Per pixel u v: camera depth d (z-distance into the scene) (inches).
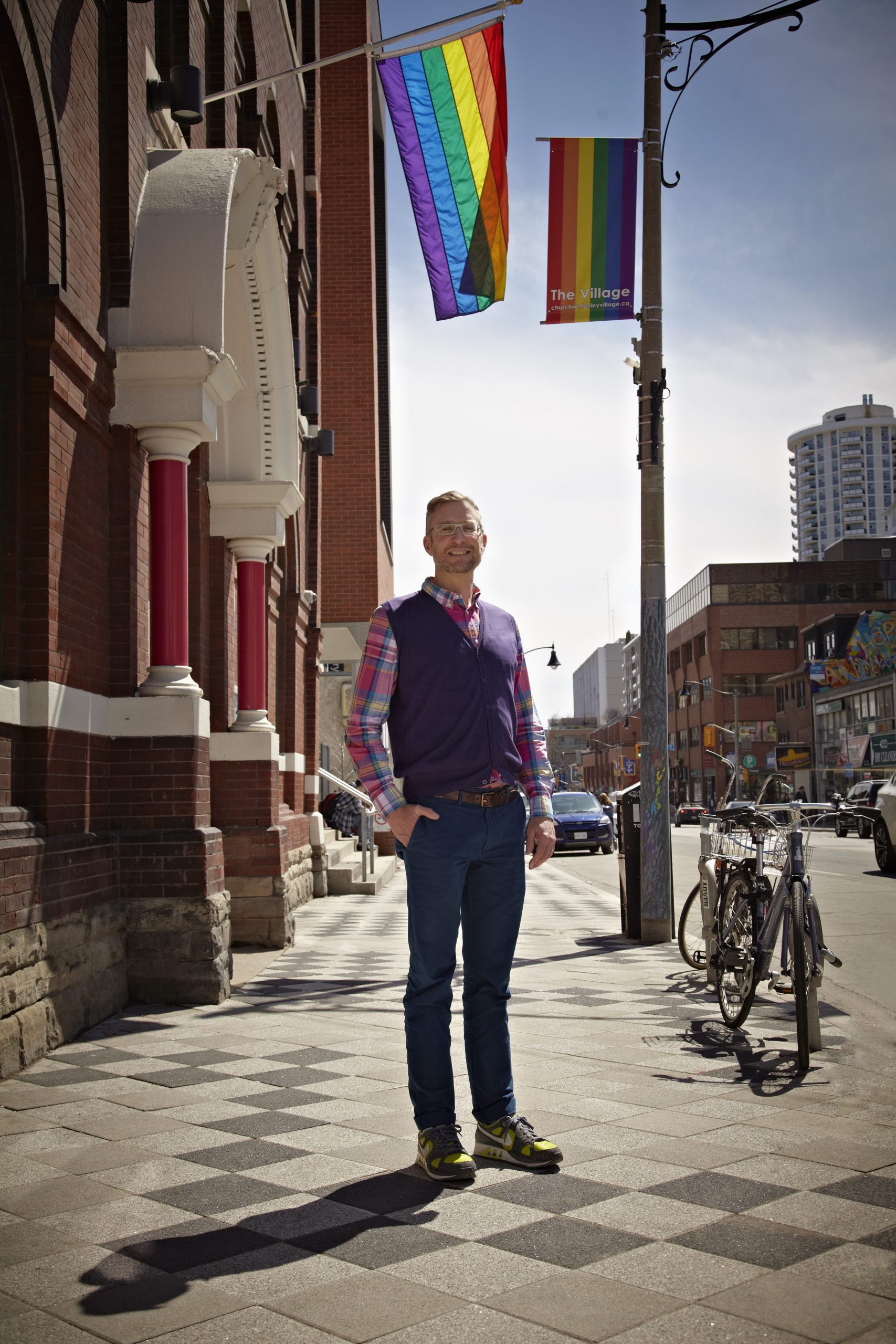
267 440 414.6
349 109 959.0
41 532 222.1
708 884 262.7
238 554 408.8
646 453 408.2
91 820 249.8
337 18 965.8
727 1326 94.5
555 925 478.0
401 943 399.9
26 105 214.7
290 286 580.7
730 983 232.2
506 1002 146.9
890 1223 117.6
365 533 924.0
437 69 335.3
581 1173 135.5
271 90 503.5
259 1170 138.1
